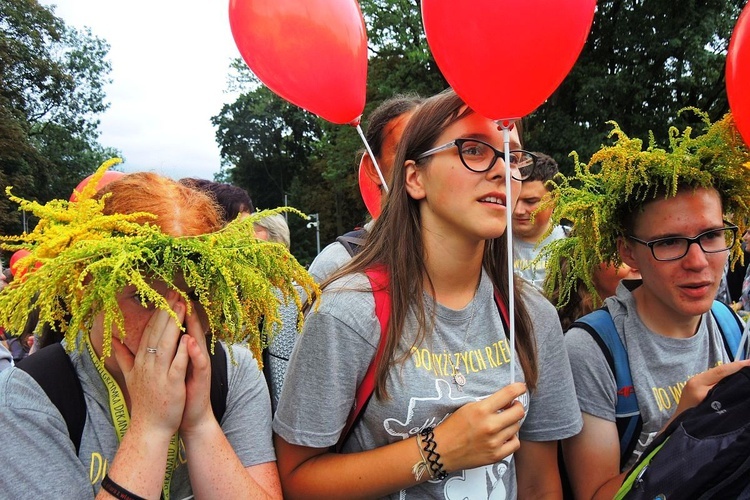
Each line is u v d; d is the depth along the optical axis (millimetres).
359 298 1356
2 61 28688
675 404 1602
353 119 1892
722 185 1619
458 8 1204
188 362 1175
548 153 12383
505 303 1503
